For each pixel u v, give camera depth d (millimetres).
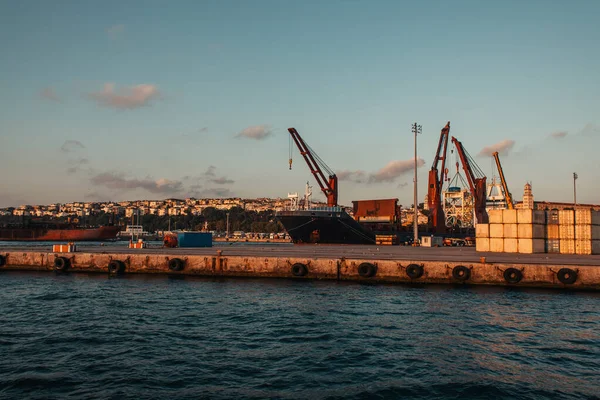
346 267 47562
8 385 18641
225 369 20688
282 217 91062
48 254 56156
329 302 36219
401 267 45906
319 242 94812
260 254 56000
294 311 32938
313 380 19391
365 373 20297
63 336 26016
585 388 18859
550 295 39406
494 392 18266
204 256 51375
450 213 165875
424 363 21703
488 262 45156
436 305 35125
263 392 18062
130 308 33906
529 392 18344
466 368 21062
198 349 23656
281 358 22281
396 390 18375
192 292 40875
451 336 26422
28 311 32844
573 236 60000
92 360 21828
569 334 27031
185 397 17516
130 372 20188
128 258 53531
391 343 24953
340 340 25469
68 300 37062
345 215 91312
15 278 50500
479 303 35906
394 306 34750
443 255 55938
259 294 39875
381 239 94625
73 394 17766
